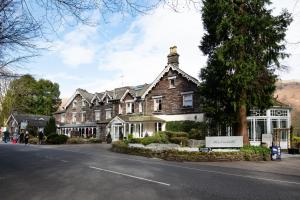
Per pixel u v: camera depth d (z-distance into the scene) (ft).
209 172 45.39
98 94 181.06
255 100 79.25
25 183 34.65
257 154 67.26
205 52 89.40
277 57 79.05
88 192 29.53
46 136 146.10
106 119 169.89
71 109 198.39
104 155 75.00
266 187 33.09
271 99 81.97
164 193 29.07
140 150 80.59
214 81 85.35
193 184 33.94
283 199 27.27
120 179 37.14
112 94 169.17
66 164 53.26
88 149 98.68
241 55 77.97
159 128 130.21
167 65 131.34
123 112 156.04
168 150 72.23
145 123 133.49
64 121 205.36
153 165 53.83
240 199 26.94
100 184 33.76
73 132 184.44
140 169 47.01
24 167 49.08
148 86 146.20
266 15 78.64
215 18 82.38
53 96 268.00
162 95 132.46
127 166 50.96
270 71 81.41
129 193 29.04
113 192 29.50
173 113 126.82
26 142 131.85
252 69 74.54
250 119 105.50
